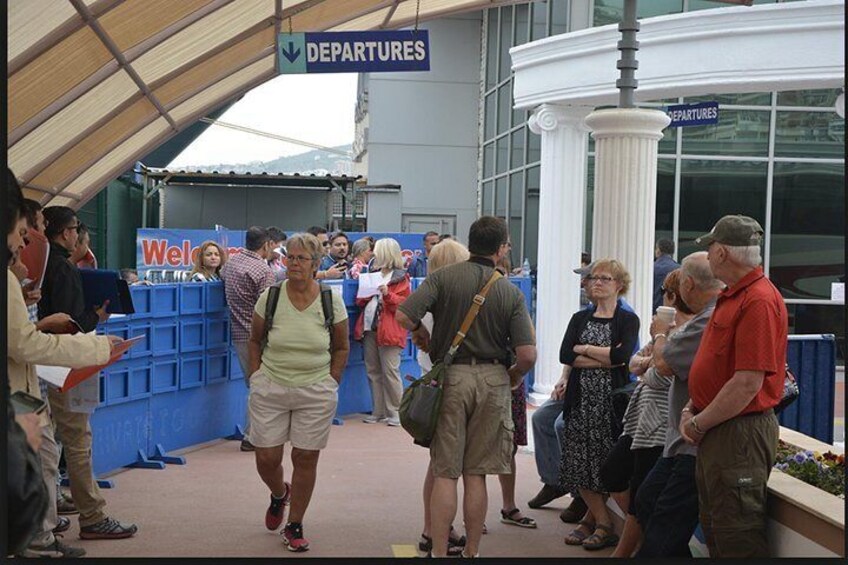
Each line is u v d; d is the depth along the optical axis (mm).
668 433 5590
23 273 5281
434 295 6219
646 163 8781
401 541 7105
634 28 8727
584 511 7625
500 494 8602
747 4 9422
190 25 8016
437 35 25609
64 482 8047
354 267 12703
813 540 4848
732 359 4977
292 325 6820
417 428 6098
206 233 18594
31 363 4973
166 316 9484
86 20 6867
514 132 21875
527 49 12672
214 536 7113
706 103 10992
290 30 9430
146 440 9336
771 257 17750
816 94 17578
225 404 10523
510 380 6402
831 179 17703
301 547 6809
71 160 10445
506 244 6355
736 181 17750
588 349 6789
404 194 25750
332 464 9562
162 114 10742
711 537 5129
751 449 4977
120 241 22031
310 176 23938
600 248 8844
